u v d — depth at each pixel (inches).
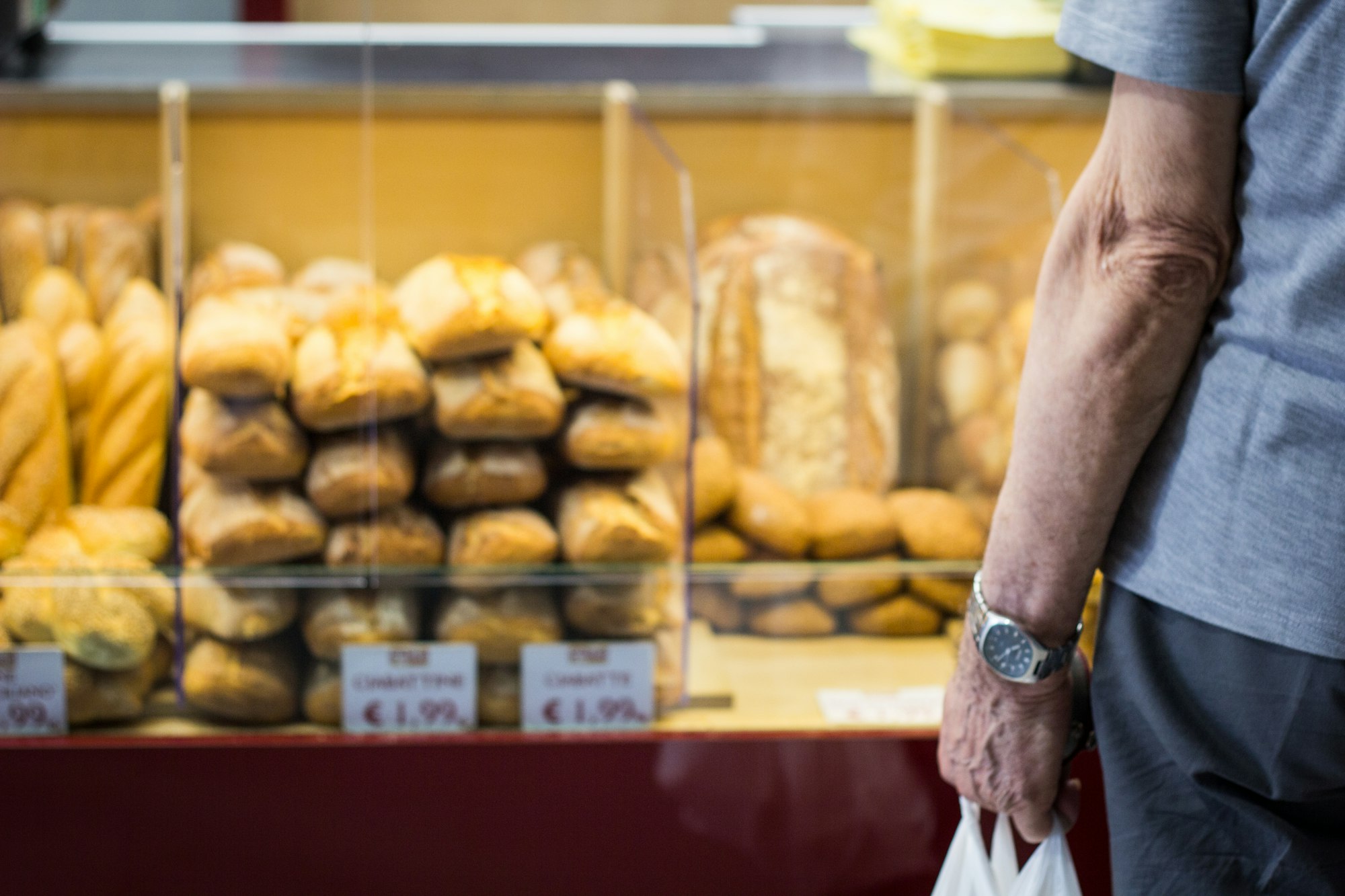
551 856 56.6
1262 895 34.3
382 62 65.0
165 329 59.3
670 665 56.4
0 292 59.1
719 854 57.1
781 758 56.0
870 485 62.8
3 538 55.3
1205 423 32.9
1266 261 31.4
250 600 54.0
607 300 58.5
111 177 60.2
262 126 60.5
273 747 54.5
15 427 56.9
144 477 57.8
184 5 68.8
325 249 62.2
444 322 53.1
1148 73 31.2
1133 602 35.5
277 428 53.7
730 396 63.2
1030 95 64.2
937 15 65.7
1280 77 30.0
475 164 62.3
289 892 56.2
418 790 55.4
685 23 69.2
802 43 70.1
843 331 65.3
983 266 64.6
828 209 66.7
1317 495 31.2
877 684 58.7
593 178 63.1
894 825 57.3
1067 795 41.6
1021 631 36.6
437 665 54.9
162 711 55.7
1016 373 62.9
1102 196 32.9
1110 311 32.8
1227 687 33.4
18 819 54.6
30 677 53.9
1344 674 31.8
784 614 59.3
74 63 63.2
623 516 54.4
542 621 54.9
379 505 54.1
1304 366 31.2
